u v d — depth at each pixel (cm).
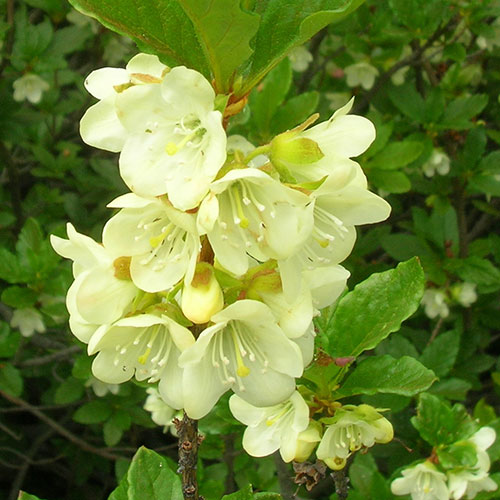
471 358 41
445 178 42
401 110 41
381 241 41
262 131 36
